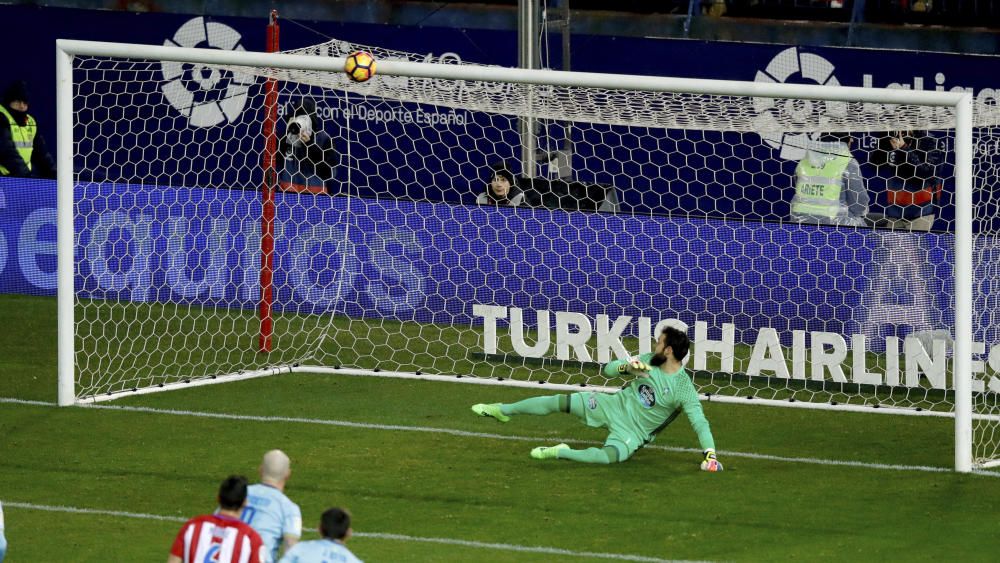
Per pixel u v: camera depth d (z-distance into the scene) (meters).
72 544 27.59
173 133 54.81
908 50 53.06
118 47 37.50
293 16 56.47
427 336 47.44
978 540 28.39
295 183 50.16
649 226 47.00
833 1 55.56
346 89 43.72
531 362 44.62
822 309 45.84
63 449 34.50
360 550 27.41
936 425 38.19
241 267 50.19
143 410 38.38
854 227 45.50
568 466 33.59
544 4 51.72
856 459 34.56
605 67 54.19
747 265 46.31
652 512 30.05
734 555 27.36
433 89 43.50
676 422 38.12
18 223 52.41
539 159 51.16
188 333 47.44
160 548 27.41
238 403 39.34
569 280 47.81
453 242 48.66
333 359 44.84
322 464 33.47
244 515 22.33
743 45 53.47
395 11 56.31
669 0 56.03
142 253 51.00
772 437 36.66
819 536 28.55
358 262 49.50
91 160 55.31
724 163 52.00
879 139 48.00
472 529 28.89
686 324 45.38
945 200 50.47
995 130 48.22
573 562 26.86
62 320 38.50
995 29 54.88
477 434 36.50
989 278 43.50
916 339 41.03
